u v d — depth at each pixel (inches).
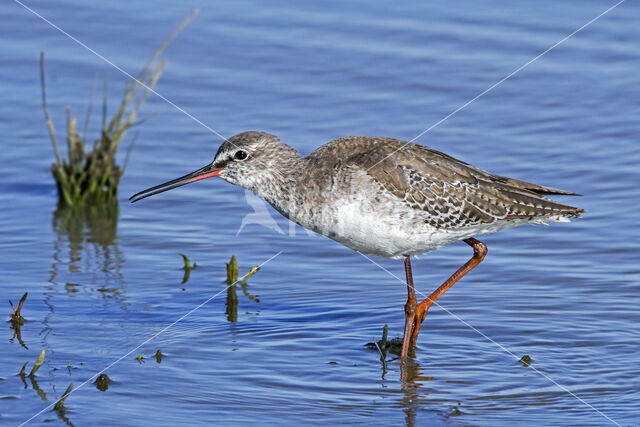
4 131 734.5
